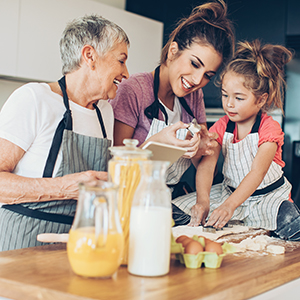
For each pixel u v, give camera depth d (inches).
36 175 55.3
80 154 58.2
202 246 41.4
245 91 79.1
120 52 60.6
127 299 29.5
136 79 84.2
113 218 33.8
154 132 84.0
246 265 42.7
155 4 124.9
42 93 56.4
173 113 87.5
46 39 102.7
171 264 41.1
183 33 82.3
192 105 91.1
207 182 77.8
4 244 54.2
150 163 36.2
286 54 82.4
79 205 33.8
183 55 82.1
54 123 56.7
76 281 33.2
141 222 35.7
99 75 59.8
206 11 81.3
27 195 50.5
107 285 32.6
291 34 103.0
